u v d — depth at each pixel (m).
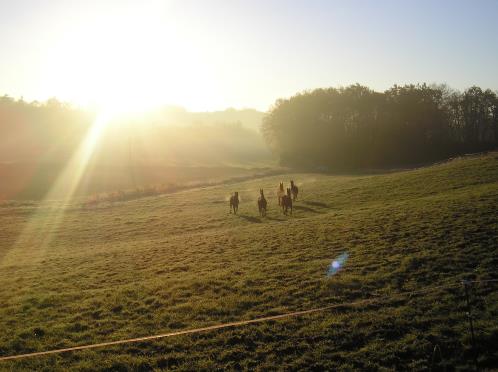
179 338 13.38
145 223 41.16
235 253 23.47
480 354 11.34
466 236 19.77
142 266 23.19
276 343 12.68
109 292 18.50
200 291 17.44
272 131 115.88
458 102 104.44
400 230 22.64
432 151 101.38
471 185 34.75
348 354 11.86
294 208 38.78
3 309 17.44
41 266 26.34
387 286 15.75
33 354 12.98
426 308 13.84
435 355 11.45
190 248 26.33
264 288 16.84
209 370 11.69
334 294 15.58
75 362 12.48
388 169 82.12
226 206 47.09
